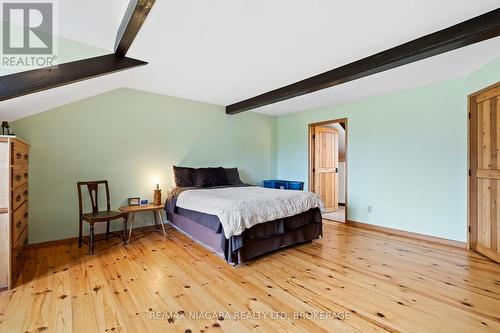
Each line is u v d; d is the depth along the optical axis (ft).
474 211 10.09
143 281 7.48
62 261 8.89
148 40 7.69
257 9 6.13
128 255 9.58
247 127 17.84
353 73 9.20
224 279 7.69
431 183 11.45
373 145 13.62
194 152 15.06
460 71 9.98
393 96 12.75
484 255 9.57
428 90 11.53
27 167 9.27
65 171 10.82
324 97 13.78
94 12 6.56
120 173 12.35
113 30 7.44
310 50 8.26
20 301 6.31
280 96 12.42
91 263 8.75
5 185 6.83
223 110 16.47
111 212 10.78
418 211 11.89
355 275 7.97
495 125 8.94
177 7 6.05
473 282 7.46
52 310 5.94
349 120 14.82
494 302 6.38
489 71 9.04
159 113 13.61
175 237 11.97
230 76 10.82
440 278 7.73
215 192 11.80
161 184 13.69
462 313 5.92
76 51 8.02
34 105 9.13
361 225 14.12
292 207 10.25
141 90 12.92
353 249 10.45
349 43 7.80
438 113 11.21
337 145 19.62
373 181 13.61
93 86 10.19
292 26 6.86
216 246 9.57
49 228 10.45
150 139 13.30
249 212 8.84
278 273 8.13
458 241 10.65
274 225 9.75
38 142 10.18
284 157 19.22
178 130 14.35
